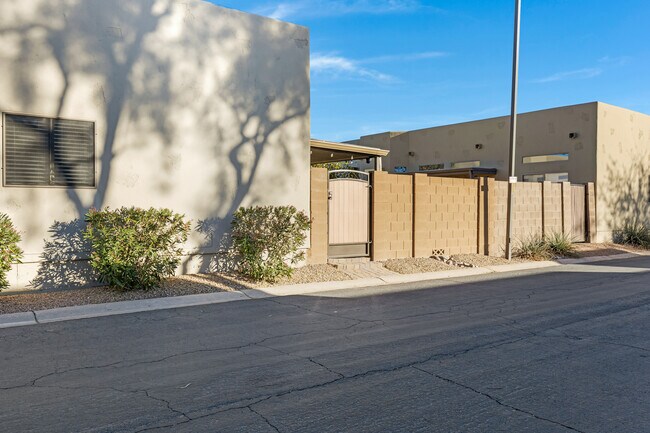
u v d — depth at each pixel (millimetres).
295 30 13281
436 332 7609
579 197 21609
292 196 13141
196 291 10422
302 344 6891
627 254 20562
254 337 7246
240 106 12320
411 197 15438
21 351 6480
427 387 5266
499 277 13766
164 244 10320
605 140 22312
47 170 10000
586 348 6789
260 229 12000
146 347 6699
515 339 7234
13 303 9008
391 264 14297
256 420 4414
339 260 13789
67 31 10148
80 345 6777
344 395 5016
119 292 9945
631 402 4906
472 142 26703
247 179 12461
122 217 9945
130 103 10859
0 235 8766
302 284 11703
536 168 23953
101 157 10555
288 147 13125
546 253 17922
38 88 9867
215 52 11953
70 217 10219
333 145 17391
